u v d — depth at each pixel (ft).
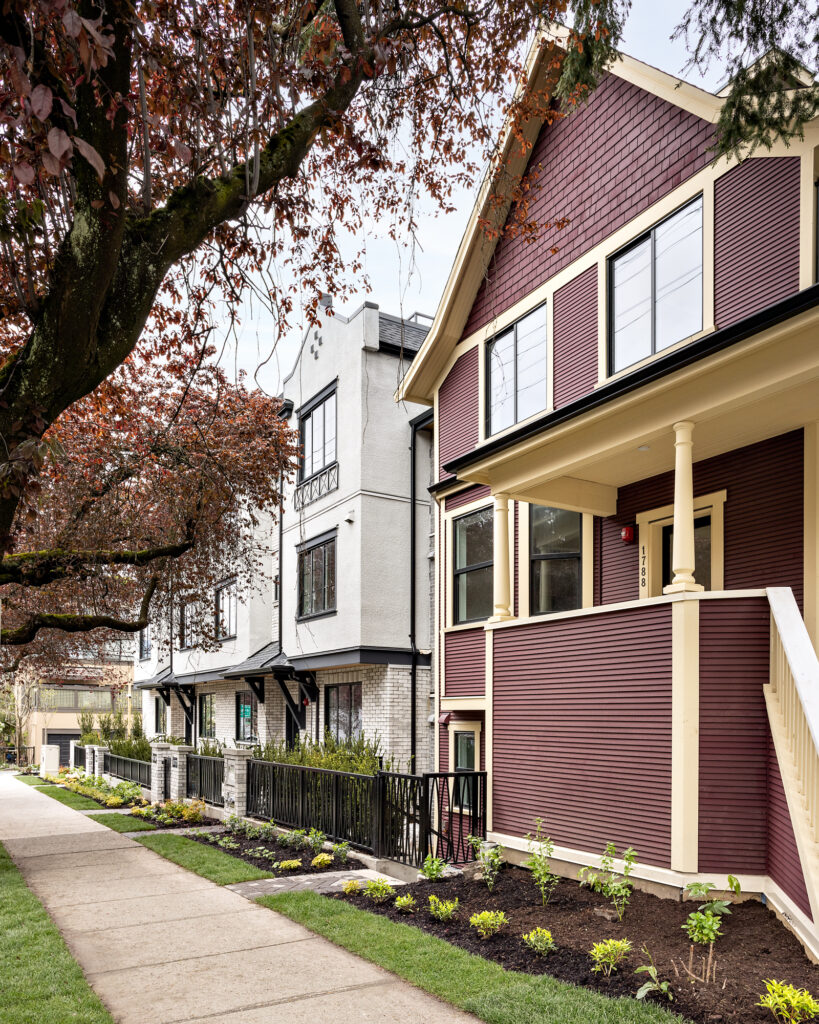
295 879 28.32
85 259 11.48
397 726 51.39
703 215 26.71
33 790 72.33
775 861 19.30
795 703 18.25
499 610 30.25
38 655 53.01
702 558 28.40
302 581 60.49
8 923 22.38
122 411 32.91
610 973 16.19
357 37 15.65
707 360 21.56
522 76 22.33
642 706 22.65
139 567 42.88
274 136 15.53
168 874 30.22
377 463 53.42
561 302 34.06
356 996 16.20
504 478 30.53
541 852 24.47
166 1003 16.03
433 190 22.66
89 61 10.32
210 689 83.30
